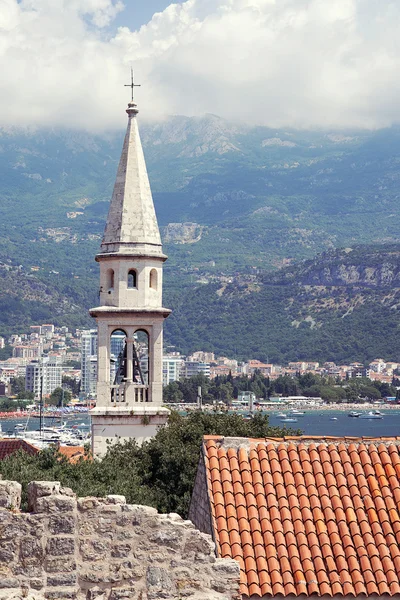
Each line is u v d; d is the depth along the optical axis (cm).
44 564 2894
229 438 4362
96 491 6050
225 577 2992
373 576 3762
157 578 2952
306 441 4388
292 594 3681
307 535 3925
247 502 4053
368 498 4088
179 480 7850
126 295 9256
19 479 5959
